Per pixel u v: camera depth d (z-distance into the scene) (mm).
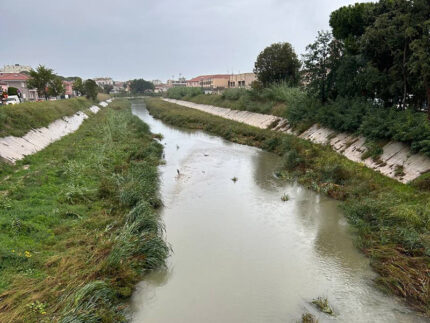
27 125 23062
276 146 26953
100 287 8078
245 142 30469
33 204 12383
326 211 14477
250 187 18000
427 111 19062
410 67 17156
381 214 12414
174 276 9773
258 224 13320
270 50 43844
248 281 9531
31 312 7109
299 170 20219
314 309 8328
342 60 25422
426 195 13039
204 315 8133
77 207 12906
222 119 44219
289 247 11477
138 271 9562
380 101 22719
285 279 9625
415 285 8883
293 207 15047
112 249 9727
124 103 89875
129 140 27969
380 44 19781
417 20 17469
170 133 38531
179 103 84750
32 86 49031
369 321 7855
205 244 11703
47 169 16781
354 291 9031
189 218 13922
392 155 17219
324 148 22469
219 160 24281
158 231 12398
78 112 43969
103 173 17781
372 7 21203
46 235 10469
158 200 15125
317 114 26516
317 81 28359
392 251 10383
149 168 19328
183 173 20781
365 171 17281
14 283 8016
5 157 16688
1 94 41656
